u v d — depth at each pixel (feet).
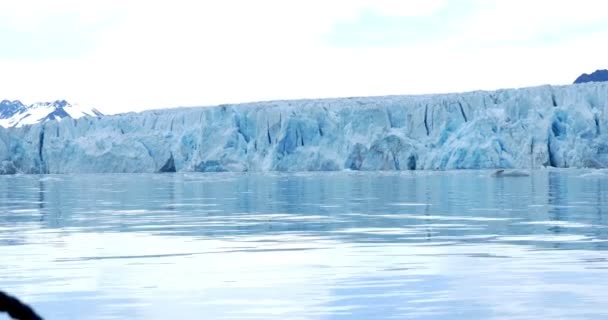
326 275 39.09
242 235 61.46
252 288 35.24
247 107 331.36
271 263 44.11
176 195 138.21
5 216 85.92
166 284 36.60
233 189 161.58
